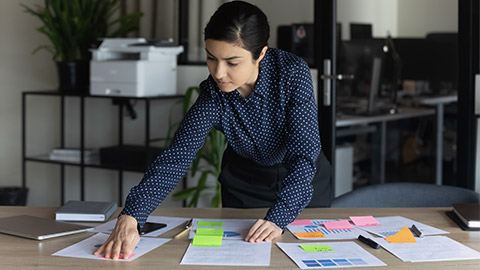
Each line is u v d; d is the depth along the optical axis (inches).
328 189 104.5
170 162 78.5
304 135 79.0
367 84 173.2
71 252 71.2
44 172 199.5
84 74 170.7
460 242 75.5
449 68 215.0
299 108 78.5
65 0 167.0
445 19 224.8
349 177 166.9
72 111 191.9
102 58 162.2
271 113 81.0
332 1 152.3
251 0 164.1
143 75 155.5
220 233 77.5
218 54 70.2
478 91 140.2
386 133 208.7
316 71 156.9
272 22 162.2
